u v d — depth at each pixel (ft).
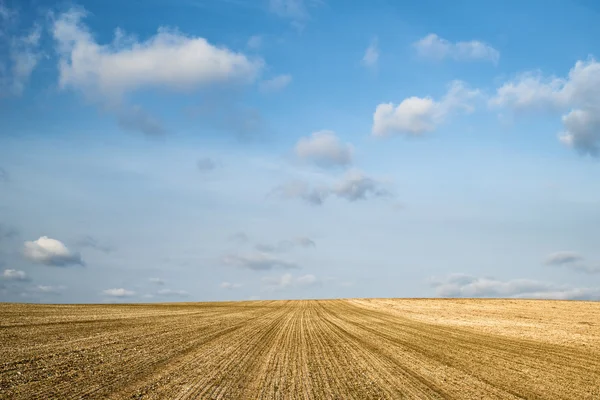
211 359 50.90
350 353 58.90
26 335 63.62
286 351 60.08
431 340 74.59
